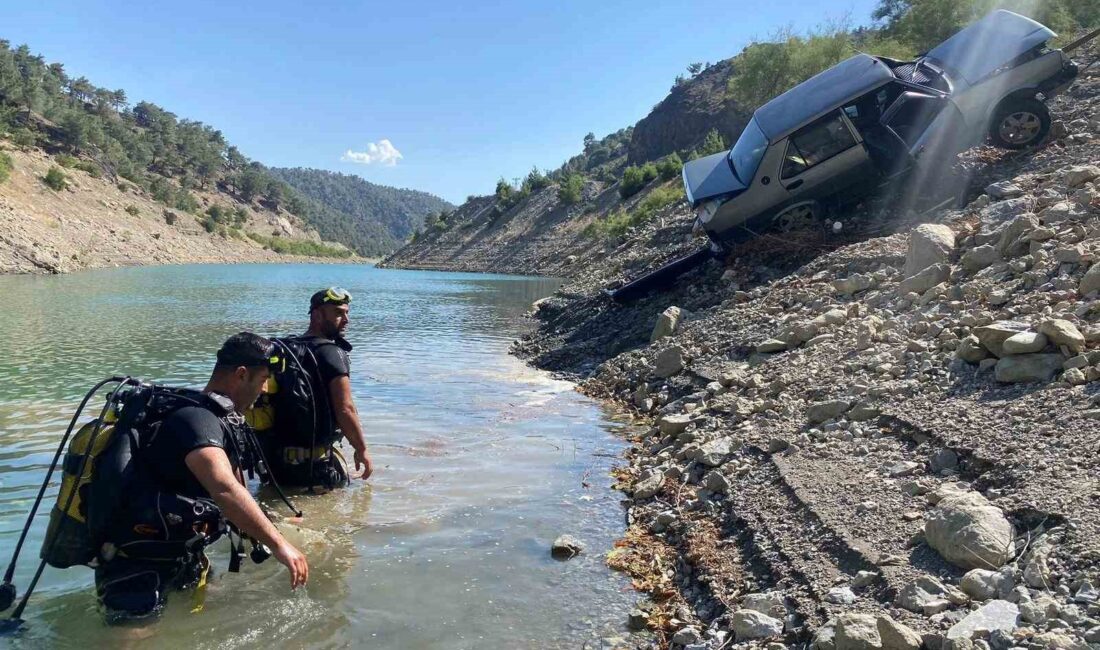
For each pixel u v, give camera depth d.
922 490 4.22
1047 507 3.56
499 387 9.73
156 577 3.80
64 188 97.12
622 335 11.34
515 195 97.00
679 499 5.18
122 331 15.69
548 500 5.43
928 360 5.94
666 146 98.88
